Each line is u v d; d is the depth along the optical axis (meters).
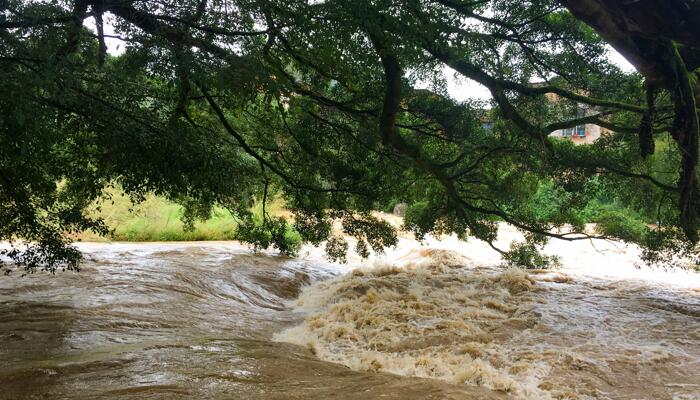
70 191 10.09
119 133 7.89
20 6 6.49
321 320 10.90
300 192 14.34
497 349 9.05
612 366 8.12
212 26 8.39
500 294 13.30
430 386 6.92
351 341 9.65
